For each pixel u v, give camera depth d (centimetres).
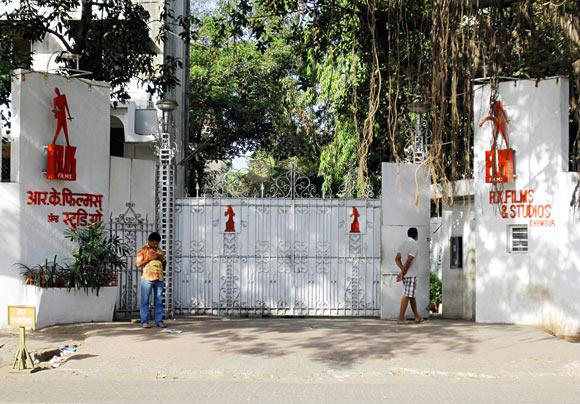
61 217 1409
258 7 1811
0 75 1341
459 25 1274
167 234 1521
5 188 1358
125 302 1512
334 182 2345
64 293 1360
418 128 1563
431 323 1441
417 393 884
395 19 1465
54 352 1102
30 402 810
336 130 2144
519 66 1440
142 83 1877
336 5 1592
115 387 909
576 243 1356
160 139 1552
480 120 1473
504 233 1445
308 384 943
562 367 1035
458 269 1664
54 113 1401
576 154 1420
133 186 1535
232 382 954
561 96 1391
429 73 1434
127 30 1803
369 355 1102
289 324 1404
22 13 1756
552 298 1377
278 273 1580
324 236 1584
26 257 1363
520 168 1426
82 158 1439
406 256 1466
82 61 1744
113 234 1495
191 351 1123
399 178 1534
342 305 1577
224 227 1582
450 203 1354
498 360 1078
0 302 1343
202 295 1577
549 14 1436
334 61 1703
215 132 3122
